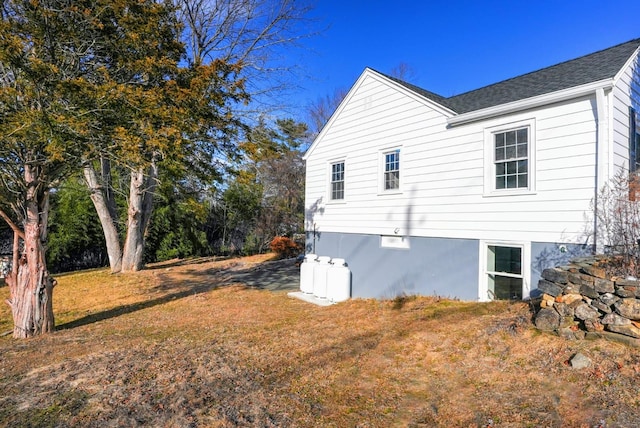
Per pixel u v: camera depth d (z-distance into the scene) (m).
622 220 5.37
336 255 11.22
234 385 4.03
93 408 3.54
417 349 4.93
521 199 6.86
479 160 7.56
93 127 6.38
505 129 7.15
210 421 3.25
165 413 3.40
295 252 20.41
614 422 2.80
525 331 4.70
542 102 6.50
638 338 3.72
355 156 10.62
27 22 6.04
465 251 7.78
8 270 15.23
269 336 6.02
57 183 7.65
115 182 16.17
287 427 3.15
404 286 9.08
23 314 7.04
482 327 5.21
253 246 23.81
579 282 4.48
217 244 24.06
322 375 4.29
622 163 6.24
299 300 9.82
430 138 8.52
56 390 4.00
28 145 6.33
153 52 7.16
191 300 10.15
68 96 6.07
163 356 5.07
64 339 6.50
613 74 5.96
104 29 6.59
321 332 6.15
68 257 17.92
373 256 9.95
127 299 10.81
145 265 18.27
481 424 3.05
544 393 3.40
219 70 8.15
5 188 6.88
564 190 6.30
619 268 4.56
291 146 16.33
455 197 7.99
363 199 10.31
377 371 4.38
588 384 3.38
